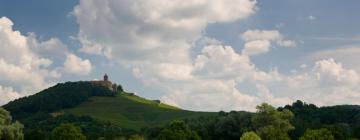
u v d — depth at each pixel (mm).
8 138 135750
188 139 158000
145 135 198500
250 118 181750
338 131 153750
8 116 147250
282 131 155375
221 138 187125
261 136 152250
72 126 150250
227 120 187000
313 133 134625
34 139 176875
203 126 197125
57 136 147375
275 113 159375
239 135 181500
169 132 156625
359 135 171625
